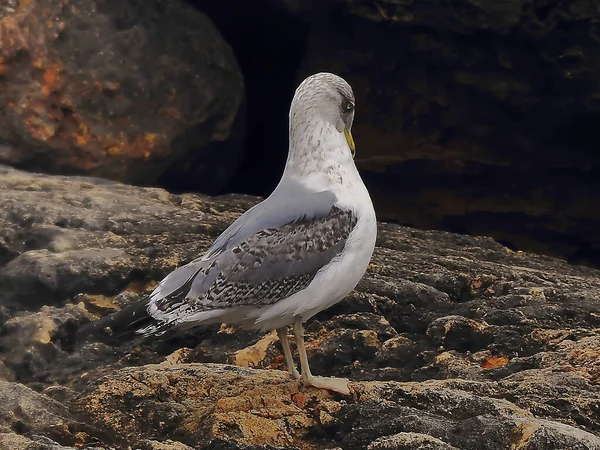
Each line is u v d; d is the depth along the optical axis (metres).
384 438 6.34
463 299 10.02
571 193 15.88
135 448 6.73
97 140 14.52
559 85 14.65
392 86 15.62
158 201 12.45
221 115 15.57
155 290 7.24
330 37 15.65
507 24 14.18
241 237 7.24
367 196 7.55
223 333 9.12
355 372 8.44
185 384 7.55
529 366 8.04
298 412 7.03
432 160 15.94
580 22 14.04
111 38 14.73
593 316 9.22
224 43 15.74
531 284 10.09
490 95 15.16
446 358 8.40
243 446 6.57
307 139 7.55
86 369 8.68
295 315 7.28
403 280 9.92
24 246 10.55
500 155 15.74
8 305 9.62
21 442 6.36
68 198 11.75
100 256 10.02
